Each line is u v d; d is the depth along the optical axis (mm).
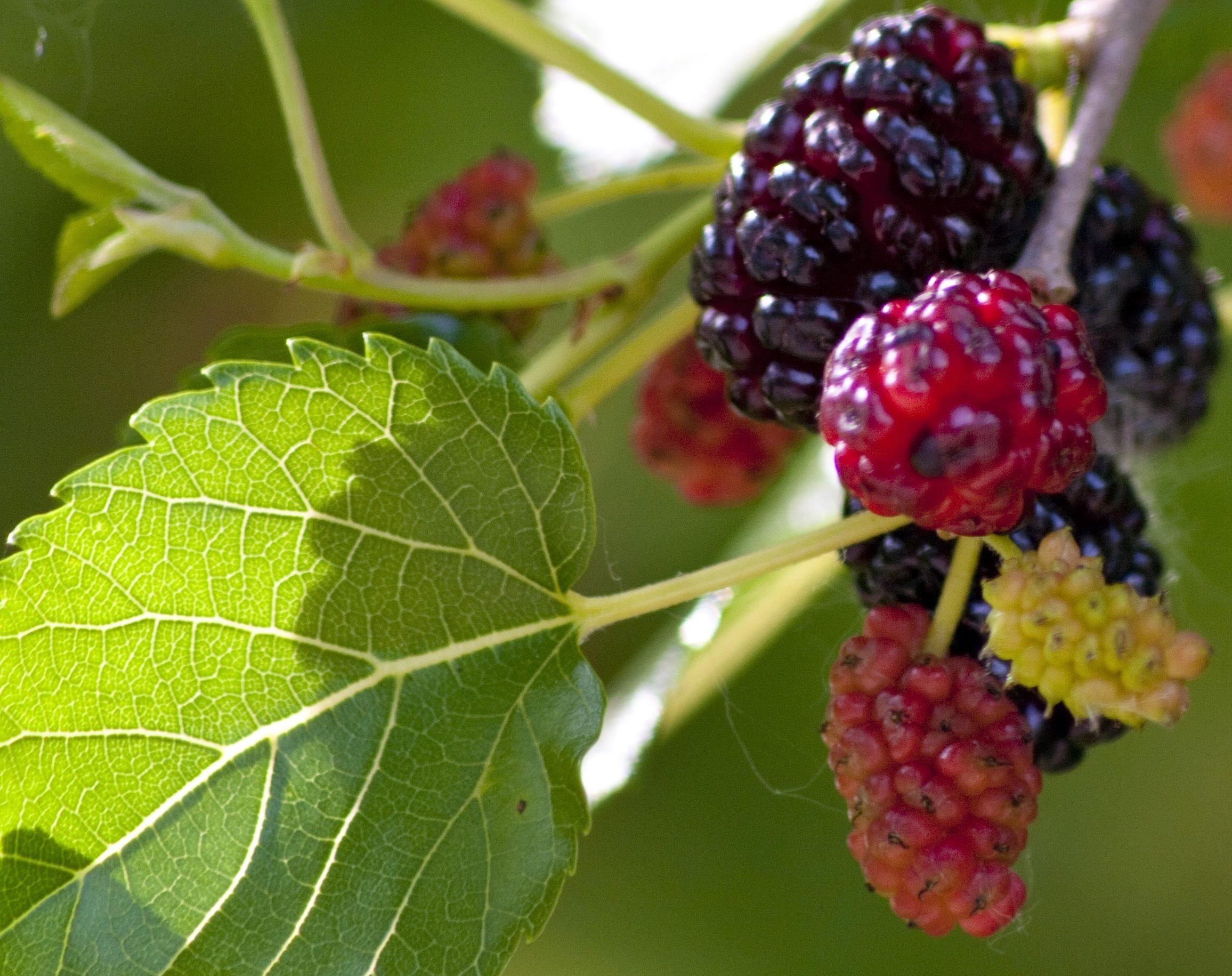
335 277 264
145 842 247
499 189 286
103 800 247
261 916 247
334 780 249
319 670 249
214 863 247
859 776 246
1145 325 269
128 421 247
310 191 263
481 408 249
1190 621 316
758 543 304
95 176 264
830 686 249
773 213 252
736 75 312
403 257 288
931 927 246
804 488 305
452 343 271
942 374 238
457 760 250
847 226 250
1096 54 262
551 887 249
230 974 247
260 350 272
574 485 250
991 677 247
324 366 248
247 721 248
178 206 263
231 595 248
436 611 250
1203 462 311
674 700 292
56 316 266
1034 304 242
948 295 240
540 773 250
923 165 250
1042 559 242
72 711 246
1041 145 255
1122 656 240
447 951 248
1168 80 316
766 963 322
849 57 255
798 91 254
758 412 254
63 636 246
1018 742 246
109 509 247
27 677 246
